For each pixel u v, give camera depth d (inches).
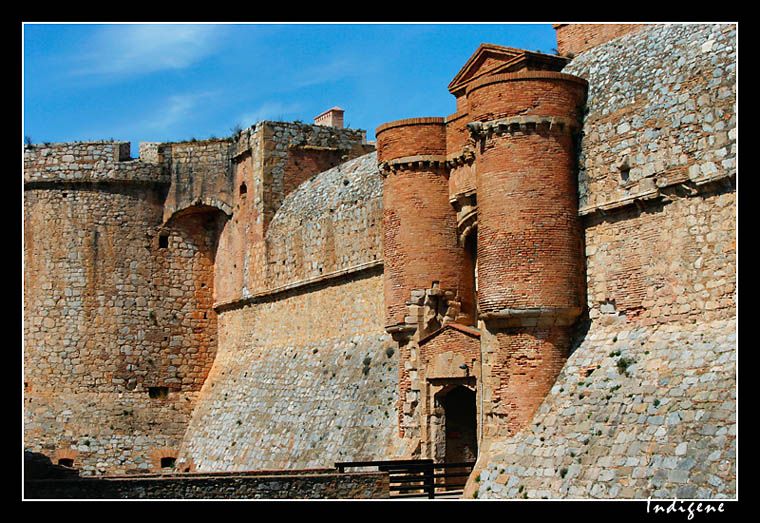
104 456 2050.9
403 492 1322.6
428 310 1407.5
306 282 1814.7
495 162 1227.9
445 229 1425.9
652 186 1135.6
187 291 2188.7
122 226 2161.7
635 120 1167.0
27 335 2129.7
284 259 1908.2
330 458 1551.4
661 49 1176.8
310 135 2069.4
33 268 2150.6
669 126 1127.0
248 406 1909.4
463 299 1423.5
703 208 1091.9
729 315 1053.8
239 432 1887.3
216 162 2169.0
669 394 1042.7
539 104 1214.3
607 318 1186.0
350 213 1699.1
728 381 993.5
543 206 1204.5
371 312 1641.2
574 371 1178.6
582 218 1224.2
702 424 983.0
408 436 1398.9
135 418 2095.2
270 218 2005.4
